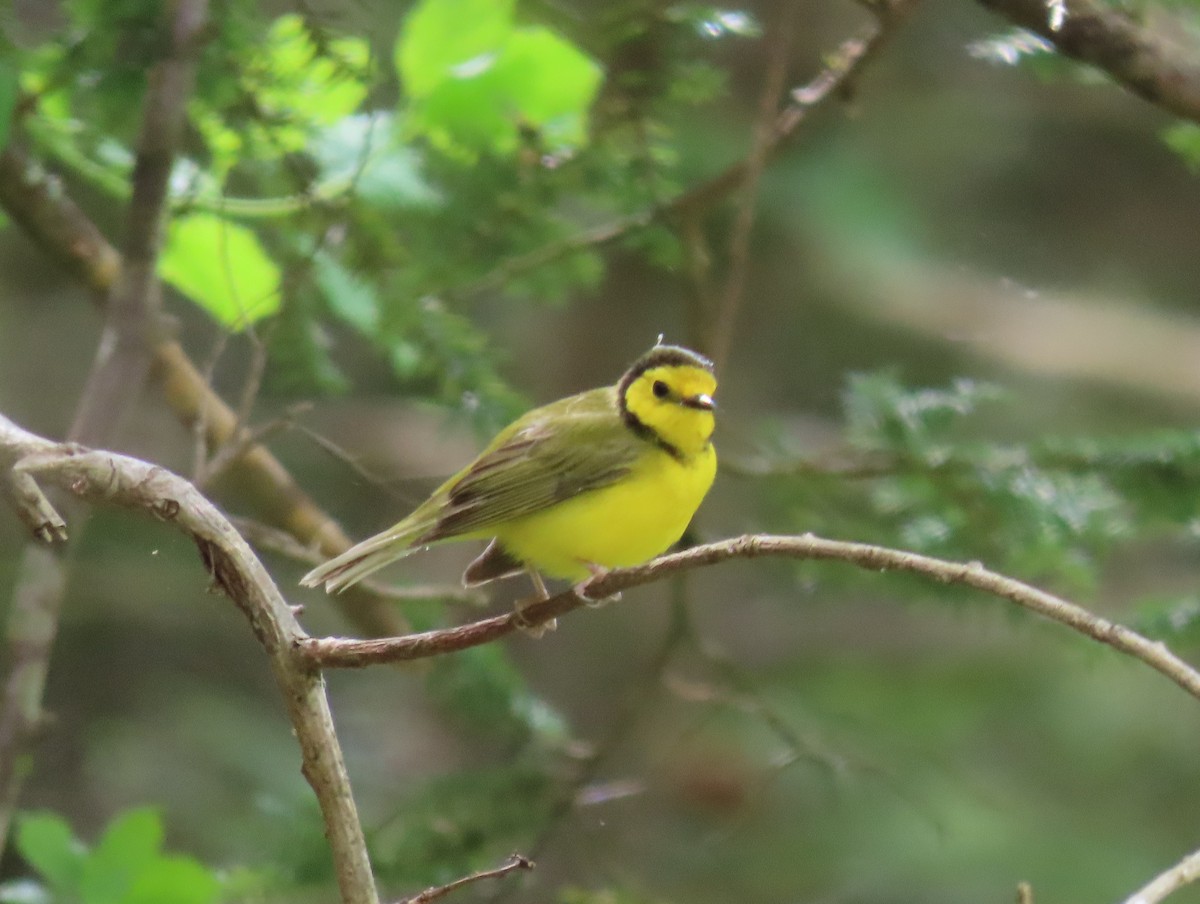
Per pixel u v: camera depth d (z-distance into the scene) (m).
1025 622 10.21
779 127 10.78
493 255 10.58
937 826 11.90
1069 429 16.81
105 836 8.07
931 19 16.58
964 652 17.41
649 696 10.80
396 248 9.84
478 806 10.41
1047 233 17.84
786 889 14.62
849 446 10.55
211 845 15.19
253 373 8.79
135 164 8.07
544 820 10.41
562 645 16.53
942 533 10.07
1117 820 15.55
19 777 7.77
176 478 5.46
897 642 17.62
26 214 9.53
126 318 7.96
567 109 9.28
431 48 9.10
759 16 16.08
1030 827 15.09
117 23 7.89
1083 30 8.33
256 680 16.67
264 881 9.72
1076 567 9.73
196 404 10.03
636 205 10.54
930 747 15.60
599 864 10.55
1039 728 16.42
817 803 15.23
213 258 9.59
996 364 17.03
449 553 17.28
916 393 10.79
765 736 15.38
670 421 8.63
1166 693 16.41
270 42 8.62
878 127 16.80
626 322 16.94
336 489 15.13
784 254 16.17
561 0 10.95
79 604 15.62
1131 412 17.22
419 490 15.05
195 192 9.18
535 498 8.51
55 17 11.01
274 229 10.09
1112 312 17.73
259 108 8.70
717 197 10.63
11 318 17.50
